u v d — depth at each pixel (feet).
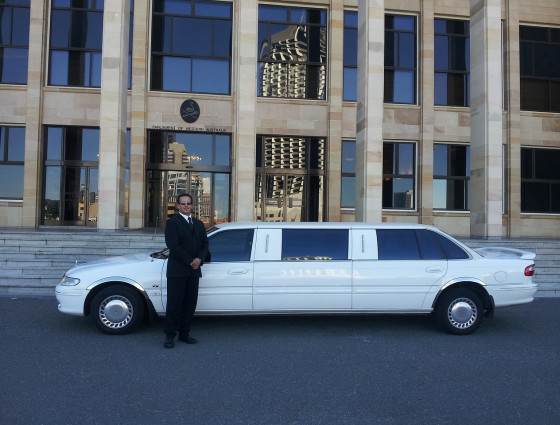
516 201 61.72
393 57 61.00
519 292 20.83
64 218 56.70
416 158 60.44
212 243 20.45
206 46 58.08
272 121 58.39
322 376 14.89
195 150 57.98
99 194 44.27
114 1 45.34
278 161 59.41
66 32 56.65
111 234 39.73
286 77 59.21
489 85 47.24
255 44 50.42
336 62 58.54
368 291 20.34
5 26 56.24
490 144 46.85
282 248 20.51
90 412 11.92
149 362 16.06
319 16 59.88
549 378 14.90
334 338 19.71
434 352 17.76
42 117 55.67
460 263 20.76
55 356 16.58
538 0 63.72
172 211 57.57
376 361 16.55
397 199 60.44
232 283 19.84
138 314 19.61
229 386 13.91
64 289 19.45
